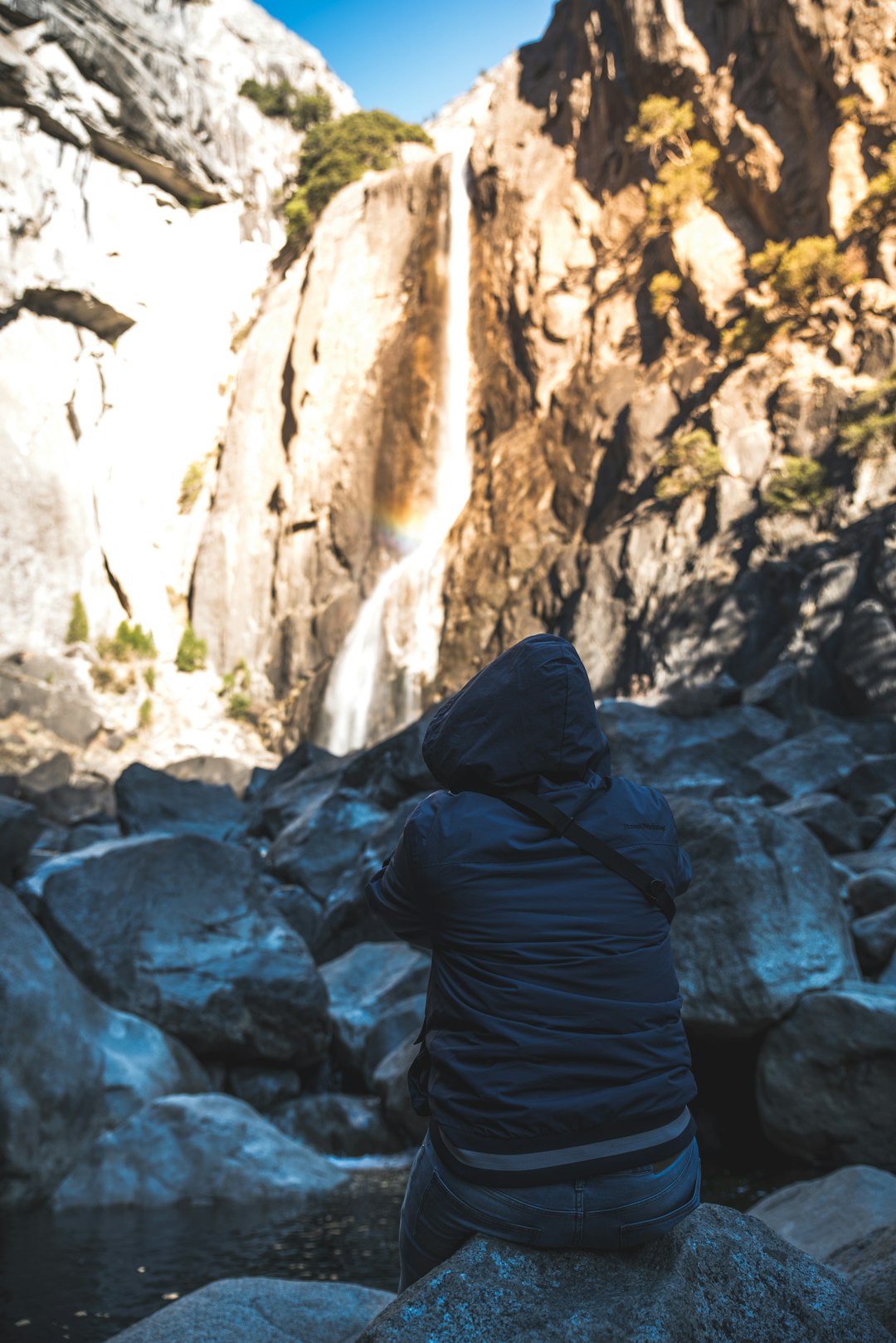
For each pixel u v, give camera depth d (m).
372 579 47.28
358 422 49.28
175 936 7.21
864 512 29.52
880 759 12.35
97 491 52.97
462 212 48.47
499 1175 1.59
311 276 52.59
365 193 53.41
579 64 43.94
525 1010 1.62
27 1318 3.67
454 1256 1.65
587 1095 1.58
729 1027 5.73
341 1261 4.31
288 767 18.03
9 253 49.72
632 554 34.69
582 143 44.06
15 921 5.97
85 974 6.97
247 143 60.31
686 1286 1.66
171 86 55.03
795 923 5.84
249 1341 2.71
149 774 16.38
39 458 50.62
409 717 41.38
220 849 7.75
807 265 33.72
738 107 37.44
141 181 56.56
